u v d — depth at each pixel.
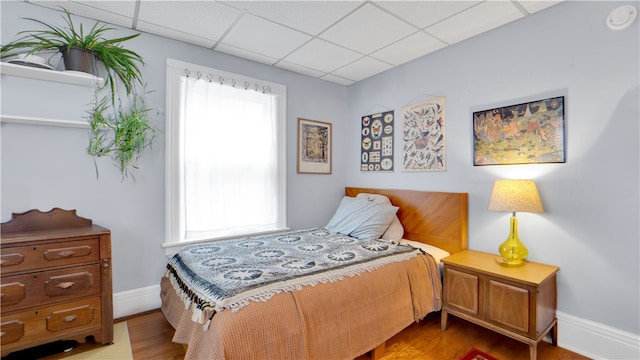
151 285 2.50
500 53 2.34
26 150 2.02
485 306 1.99
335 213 3.43
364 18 2.22
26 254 1.72
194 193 2.70
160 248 2.53
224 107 2.85
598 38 1.87
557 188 2.05
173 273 2.05
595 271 1.90
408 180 3.07
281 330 1.46
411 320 2.06
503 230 2.35
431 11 2.12
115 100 2.31
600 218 1.88
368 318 1.81
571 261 1.99
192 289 1.65
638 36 1.73
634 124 1.75
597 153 1.89
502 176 2.34
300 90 3.38
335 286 1.75
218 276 1.70
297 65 3.14
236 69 2.91
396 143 3.19
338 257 2.08
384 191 3.24
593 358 1.88
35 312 1.75
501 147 2.34
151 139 2.47
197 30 2.40
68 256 1.84
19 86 1.99
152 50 2.47
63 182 2.14
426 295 2.19
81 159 2.20
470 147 2.55
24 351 1.87
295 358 1.48
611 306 1.84
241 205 2.96
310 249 2.30
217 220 2.82
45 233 1.88
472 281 2.05
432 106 2.84
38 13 2.05
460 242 2.53
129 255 2.40
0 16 1.93
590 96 1.91
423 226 2.84
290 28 2.37
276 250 2.27
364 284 1.86
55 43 2.03
